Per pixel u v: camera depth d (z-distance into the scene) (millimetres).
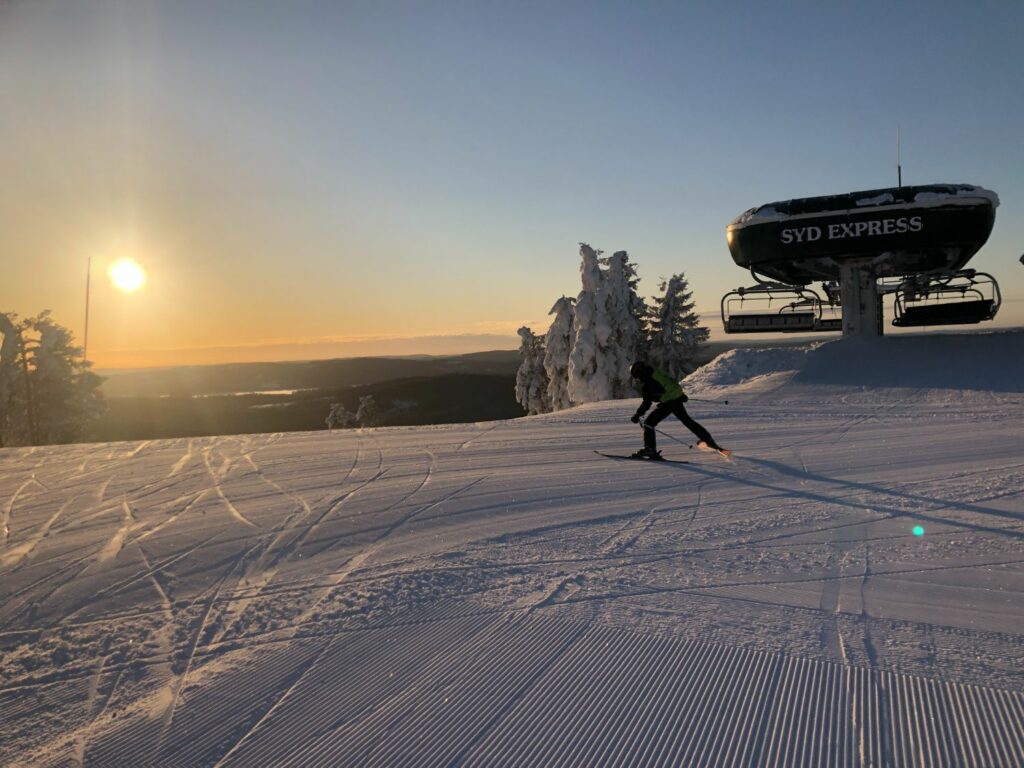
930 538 5645
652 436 9945
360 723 3158
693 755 2811
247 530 6648
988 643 3748
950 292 25500
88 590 5195
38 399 36031
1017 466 8305
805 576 4879
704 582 4816
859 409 15336
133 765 2934
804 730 2961
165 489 8852
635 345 36406
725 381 21172
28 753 3066
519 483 8438
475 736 3012
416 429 14305
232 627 4367
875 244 21734
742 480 8250
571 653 3760
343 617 4422
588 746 2902
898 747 2822
